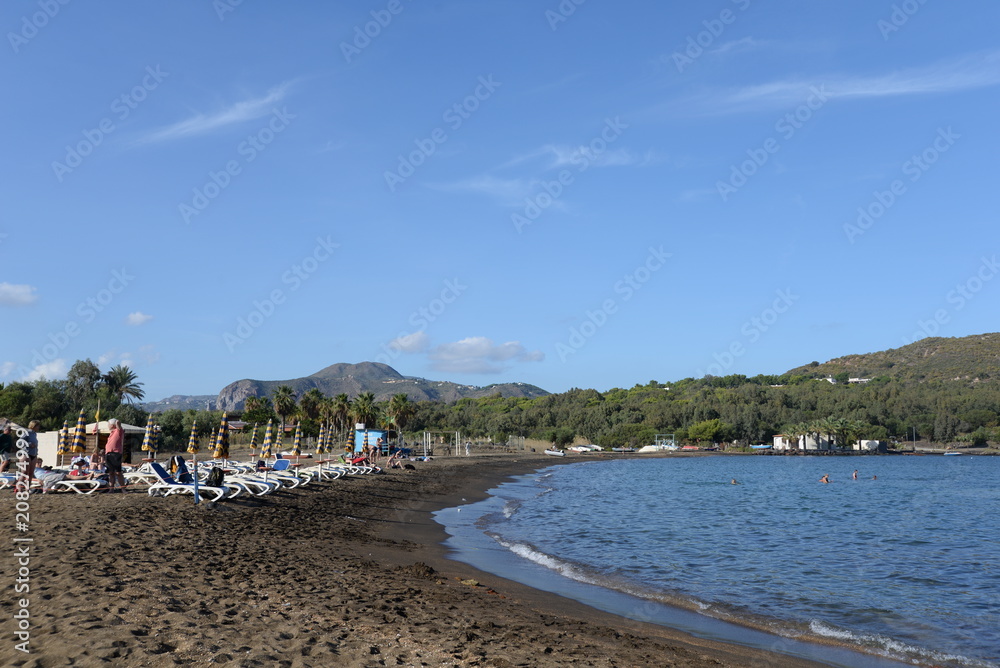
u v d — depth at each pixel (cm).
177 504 1880
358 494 3078
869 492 5281
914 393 16300
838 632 1299
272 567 1254
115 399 8325
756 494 4900
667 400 16662
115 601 844
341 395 10000
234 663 665
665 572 1833
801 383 18812
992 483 6562
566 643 959
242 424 8262
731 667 956
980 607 1546
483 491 4438
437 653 808
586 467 9112
